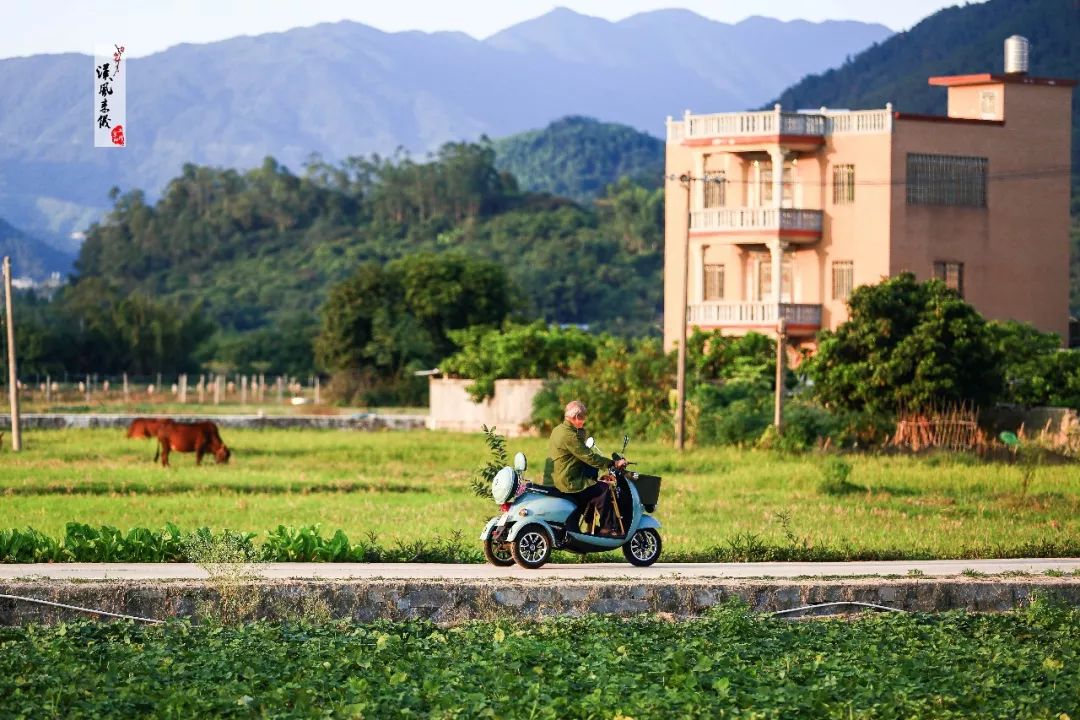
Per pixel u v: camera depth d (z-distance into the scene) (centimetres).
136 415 9706
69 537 3105
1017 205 8625
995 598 2794
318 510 4228
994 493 4975
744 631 2433
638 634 2384
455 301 12331
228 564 2595
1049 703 1959
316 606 2573
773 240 8419
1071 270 14975
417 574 2773
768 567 3044
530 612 2628
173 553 3109
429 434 8338
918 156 8375
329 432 8581
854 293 6956
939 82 8825
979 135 8519
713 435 6894
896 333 6875
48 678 1980
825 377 6950
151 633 2381
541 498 2925
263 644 2258
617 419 7738
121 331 16975
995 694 2020
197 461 6166
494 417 8669
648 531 3003
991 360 6838
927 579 2802
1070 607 2730
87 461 6300
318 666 2095
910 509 4456
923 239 8381
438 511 4209
